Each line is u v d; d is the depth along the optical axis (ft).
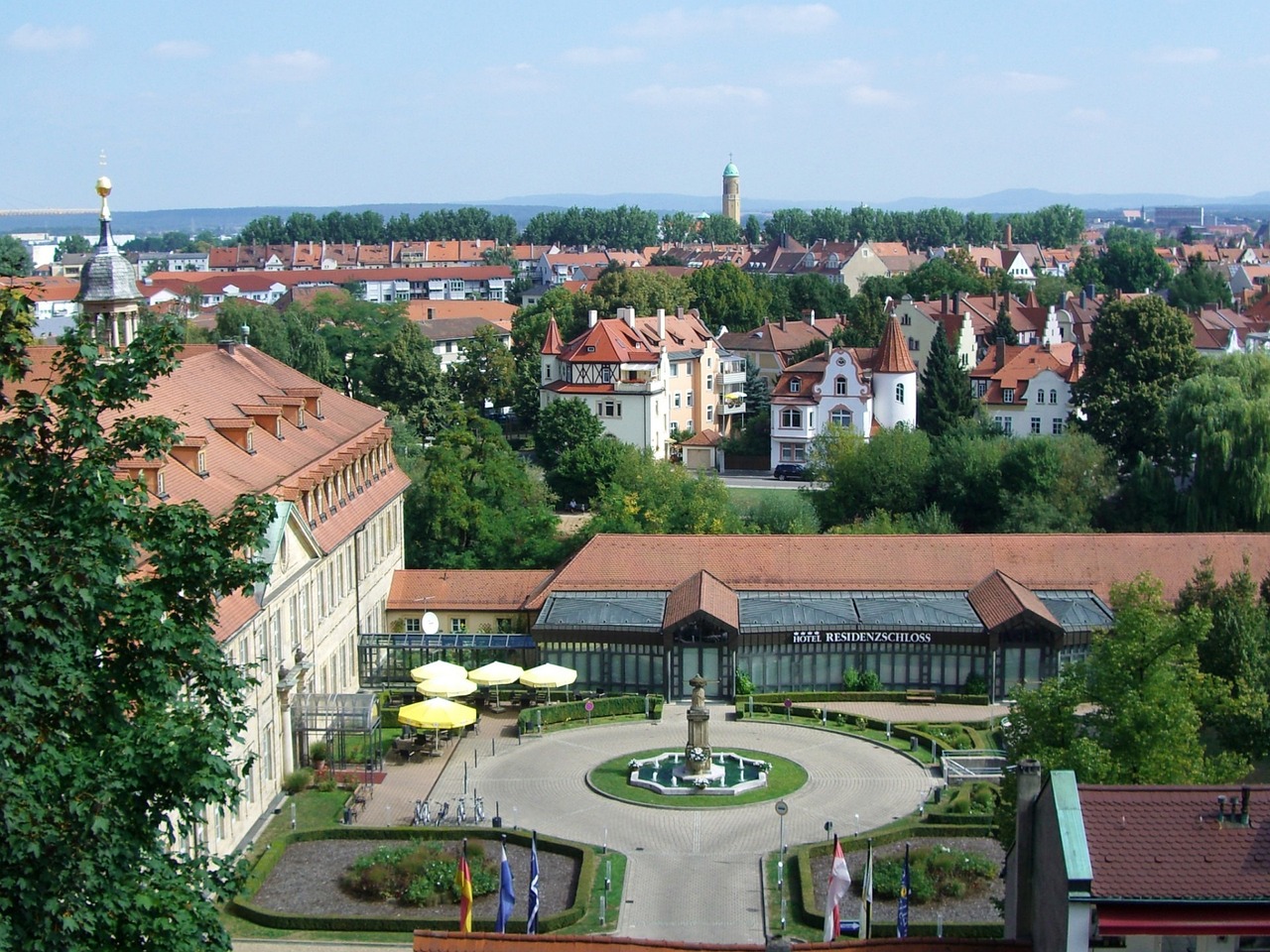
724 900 217.15
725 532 403.95
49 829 107.96
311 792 265.54
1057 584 339.16
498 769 280.31
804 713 313.12
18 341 126.21
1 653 114.83
